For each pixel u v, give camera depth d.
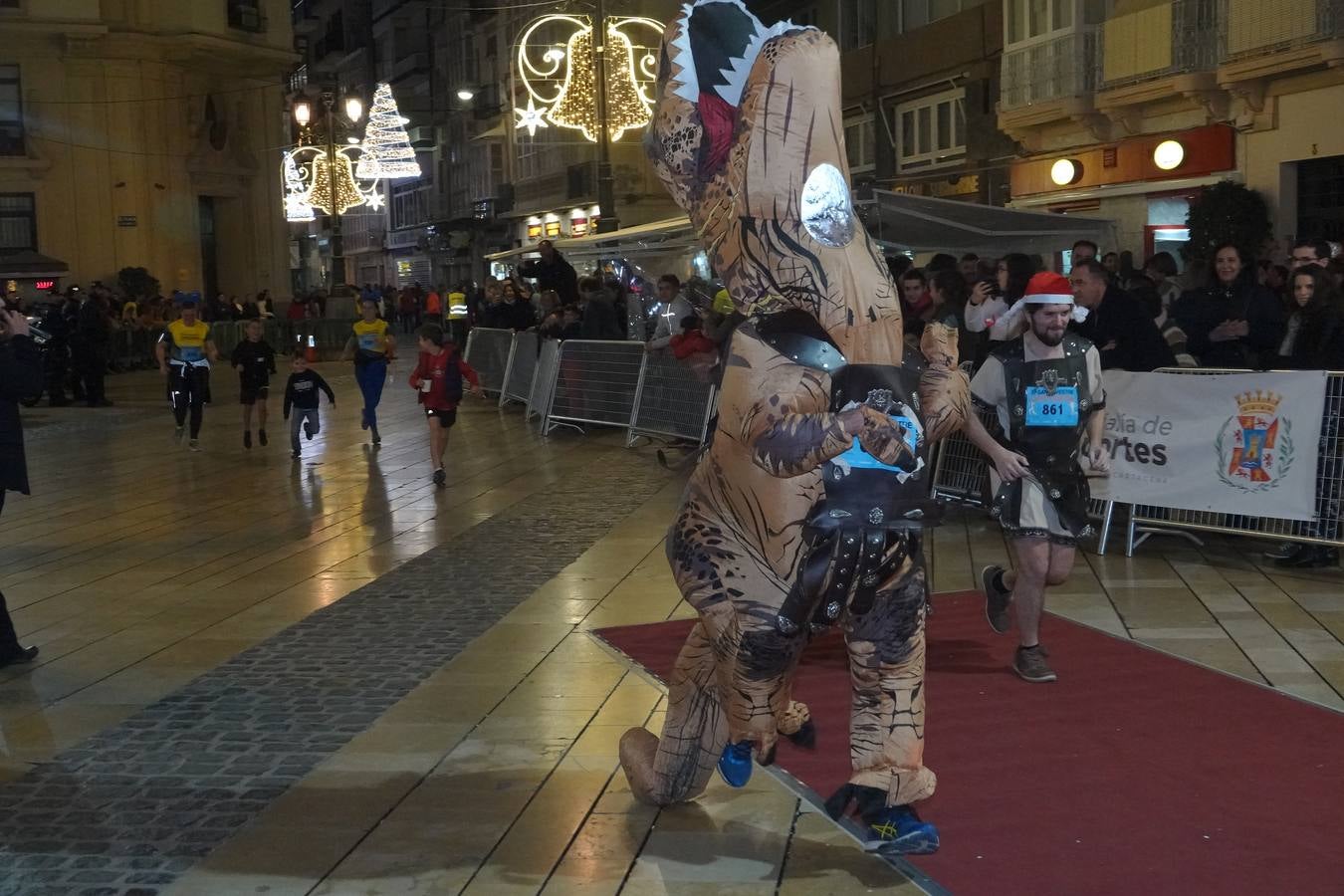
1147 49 22.27
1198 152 21.78
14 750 5.66
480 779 5.17
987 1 27.94
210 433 18.75
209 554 9.94
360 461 15.15
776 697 4.14
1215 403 8.59
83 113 38.38
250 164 42.69
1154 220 23.22
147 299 36.53
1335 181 19.72
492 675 6.55
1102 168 24.12
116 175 38.75
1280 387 8.34
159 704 6.25
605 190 24.61
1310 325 8.62
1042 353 6.16
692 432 14.29
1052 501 6.14
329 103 37.16
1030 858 4.29
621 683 6.36
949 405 4.05
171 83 39.75
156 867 4.45
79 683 6.64
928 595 4.16
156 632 7.62
